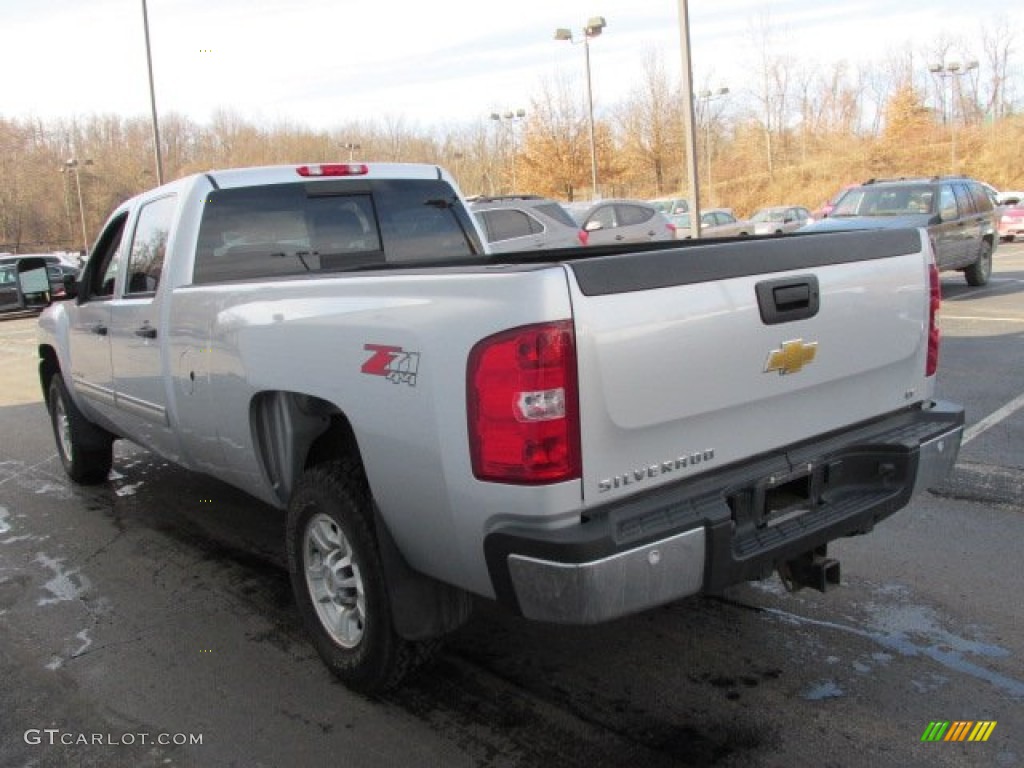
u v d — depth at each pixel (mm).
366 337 2990
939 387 8250
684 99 15953
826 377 3215
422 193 5348
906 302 3527
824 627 3854
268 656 3828
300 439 3674
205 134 67125
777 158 69500
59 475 6926
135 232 5016
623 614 2590
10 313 25922
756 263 2943
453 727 3219
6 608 4426
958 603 4023
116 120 90562
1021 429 6703
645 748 3043
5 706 3488
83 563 5004
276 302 3457
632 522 2648
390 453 2943
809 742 3037
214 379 3961
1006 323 11992
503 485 2590
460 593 3213
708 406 2842
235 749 3139
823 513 3193
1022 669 3453
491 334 2566
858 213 15391
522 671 3600
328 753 3090
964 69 67688
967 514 5078
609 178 51969
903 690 3338
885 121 68875
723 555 2764
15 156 91125
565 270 2520
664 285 2699
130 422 5242
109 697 3527
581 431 2557
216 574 4773
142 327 4652
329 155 68312
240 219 4609
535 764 2977
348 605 3500
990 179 59469
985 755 2938
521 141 53438
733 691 3379
